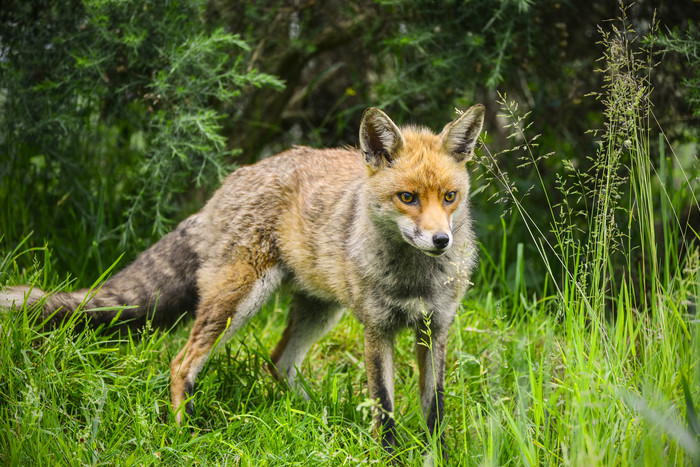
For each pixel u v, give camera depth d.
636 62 7.27
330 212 7.52
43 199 10.16
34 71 9.48
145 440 6.08
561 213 6.84
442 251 6.23
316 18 11.23
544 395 6.39
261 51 11.09
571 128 10.80
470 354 7.84
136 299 7.91
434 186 6.46
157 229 9.88
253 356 8.56
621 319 6.04
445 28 9.77
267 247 7.81
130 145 10.85
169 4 8.92
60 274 9.68
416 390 7.45
